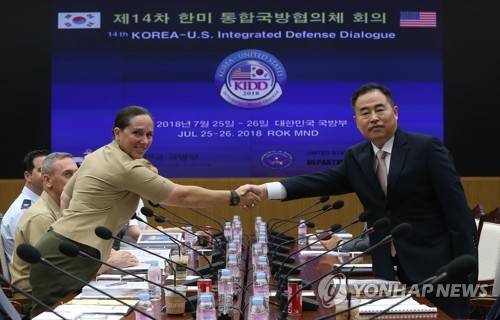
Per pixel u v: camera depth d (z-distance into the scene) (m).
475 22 8.55
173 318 2.80
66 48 8.50
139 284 3.46
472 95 8.59
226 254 4.32
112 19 8.49
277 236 5.32
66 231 3.62
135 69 8.50
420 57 8.50
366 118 3.31
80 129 8.51
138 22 8.50
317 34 8.50
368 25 8.48
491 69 8.59
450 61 8.58
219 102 8.52
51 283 3.59
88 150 8.51
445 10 8.54
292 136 8.52
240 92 8.51
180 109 8.51
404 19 8.49
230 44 8.52
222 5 8.52
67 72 8.50
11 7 8.56
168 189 3.70
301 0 8.50
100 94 8.49
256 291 2.92
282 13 8.52
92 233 3.64
